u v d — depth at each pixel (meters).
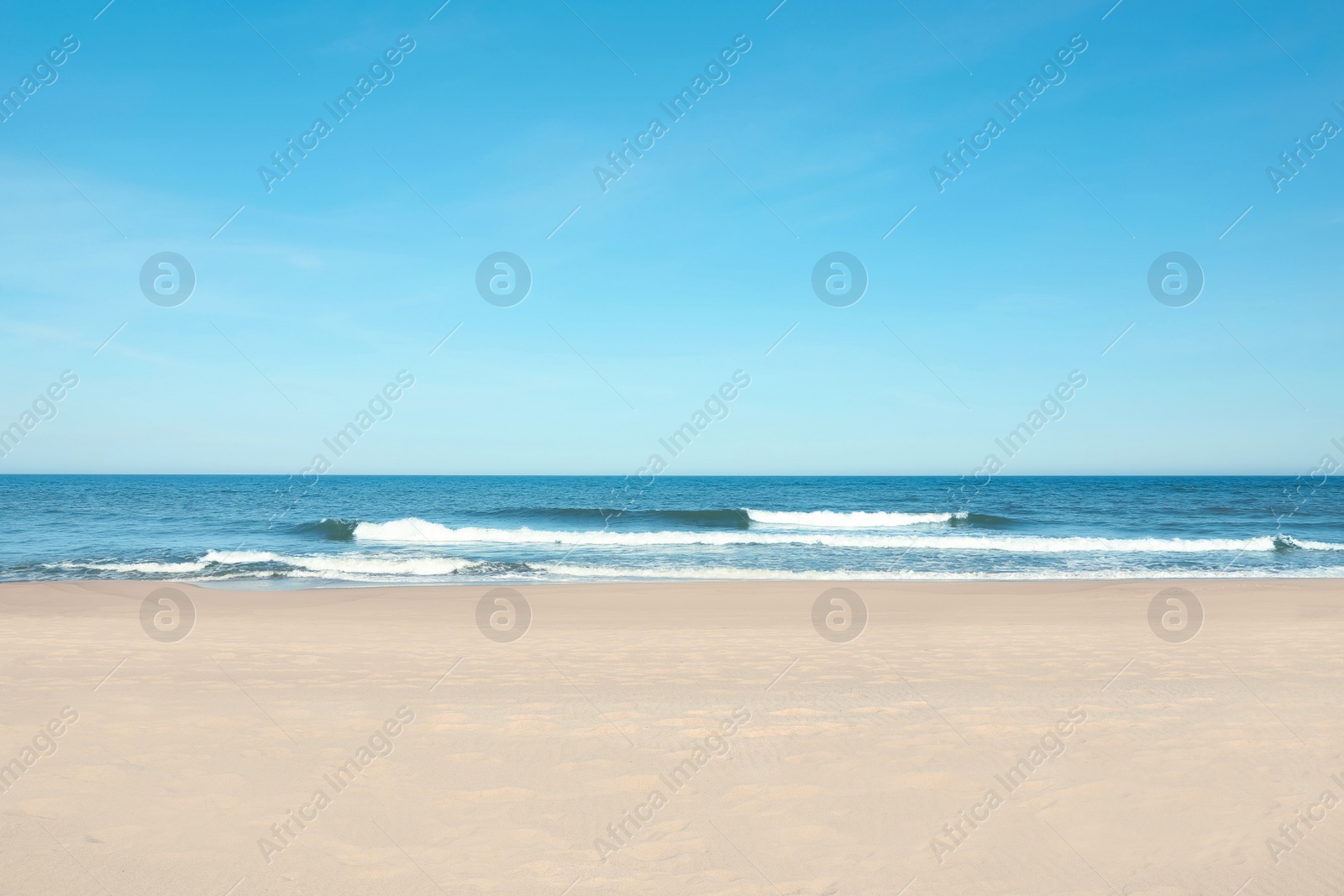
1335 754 5.36
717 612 13.20
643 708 6.55
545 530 32.94
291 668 8.00
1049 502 48.44
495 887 3.56
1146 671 8.08
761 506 48.06
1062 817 4.35
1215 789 4.73
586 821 4.27
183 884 3.55
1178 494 57.31
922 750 5.46
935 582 17.42
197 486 75.50
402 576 19.42
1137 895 3.51
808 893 3.53
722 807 4.48
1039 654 9.03
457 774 4.95
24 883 3.52
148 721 5.93
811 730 5.93
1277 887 3.59
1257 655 8.94
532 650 9.28
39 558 22.08
